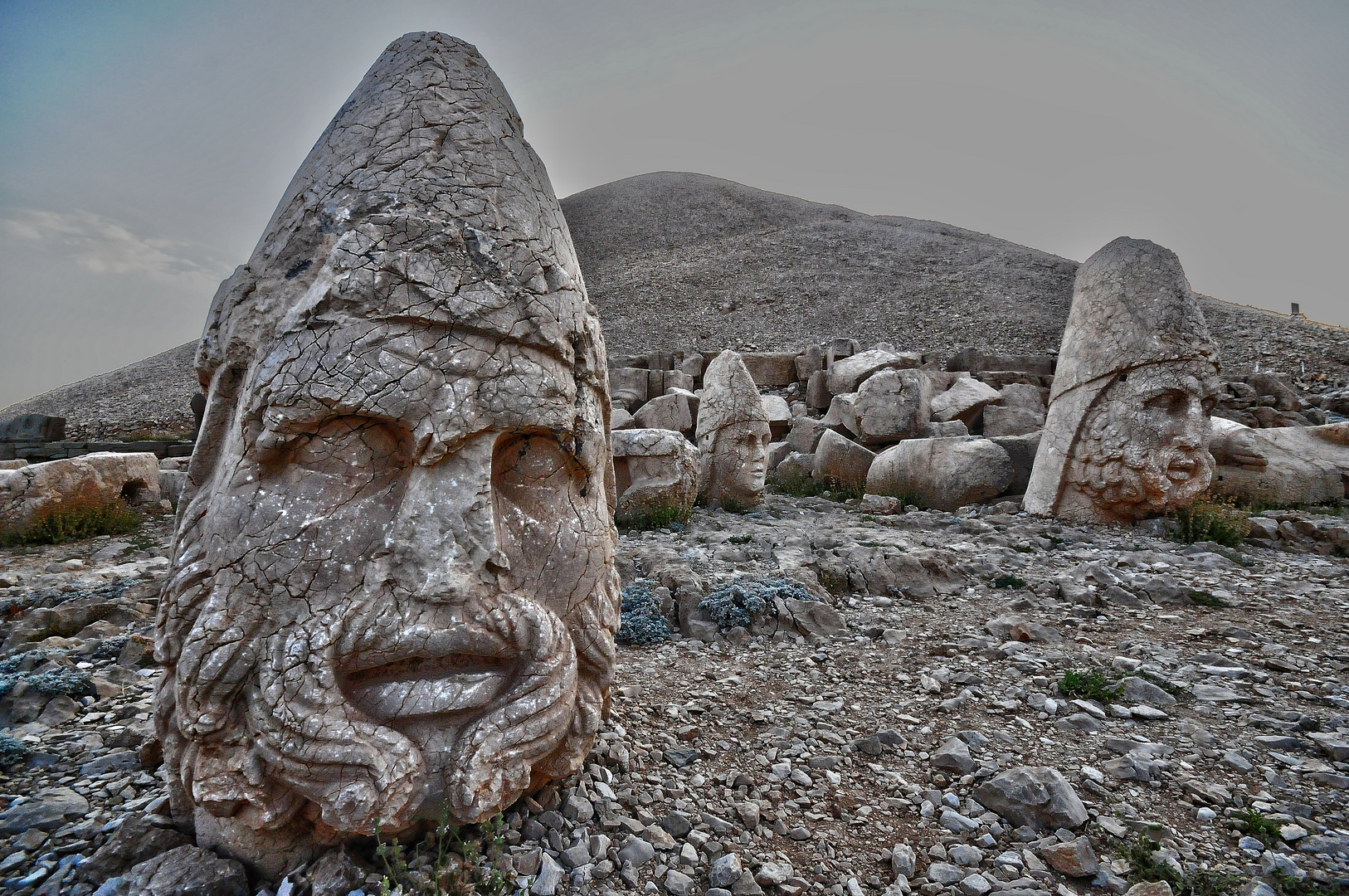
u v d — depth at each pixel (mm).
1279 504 8789
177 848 2109
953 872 2348
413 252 2164
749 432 9578
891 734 3260
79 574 5727
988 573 5848
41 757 2883
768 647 4555
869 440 12516
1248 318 22859
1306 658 4105
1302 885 2250
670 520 8008
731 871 2260
